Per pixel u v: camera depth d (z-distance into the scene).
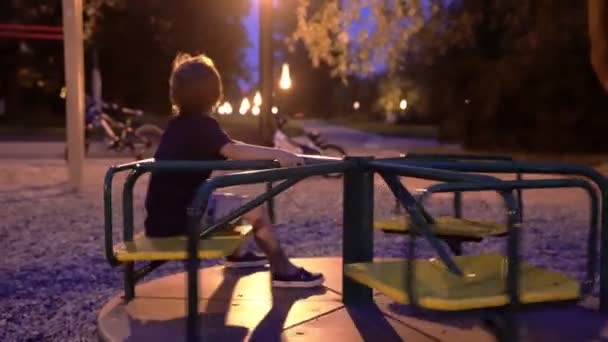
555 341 2.60
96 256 6.22
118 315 2.97
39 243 6.75
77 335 4.24
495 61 20.11
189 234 2.26
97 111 17.23
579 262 5.97
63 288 5.26
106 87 35.19
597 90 19.20
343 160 3.01
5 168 13.88
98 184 11.30
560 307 2.25
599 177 2.93
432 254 6.25
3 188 10.77
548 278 2.43
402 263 2.66
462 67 20.89
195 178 3.15
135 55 33.03
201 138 3.14
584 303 3.13
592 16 3.67
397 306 3.13
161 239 3.06
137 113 17.86
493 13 18.00
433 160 3.21
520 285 2.25
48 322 4.49
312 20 12.20
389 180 2.72
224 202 3.28
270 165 2.99
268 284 3.54
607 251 2.99
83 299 4.98
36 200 9.51
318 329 2.80
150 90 35.62
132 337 2.66
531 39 17.53
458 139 22.31
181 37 34.38
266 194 2.84
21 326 4.40
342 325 2.85
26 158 16.36
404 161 3.05
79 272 5.70
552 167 2.86
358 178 3.09
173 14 33.84
